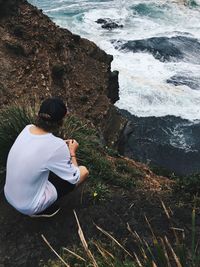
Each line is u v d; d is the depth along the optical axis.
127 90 17.91
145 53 21.02
